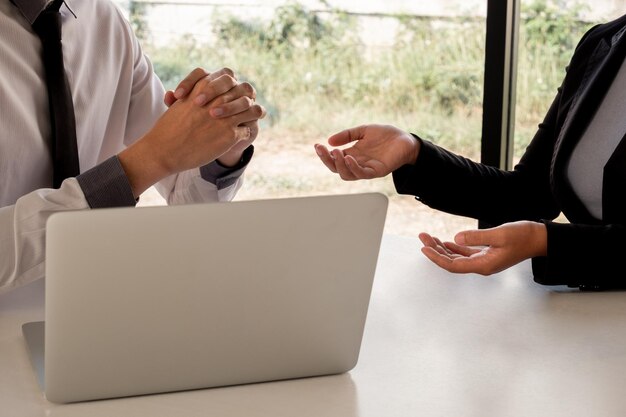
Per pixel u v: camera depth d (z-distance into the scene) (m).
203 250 0.96
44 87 1.57
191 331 1.01
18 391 1.05
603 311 1.33
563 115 1.80
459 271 1.33
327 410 1.01
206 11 3.94
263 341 1.04
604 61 1.72
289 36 3.91
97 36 1.71
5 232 1.28
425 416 0.99
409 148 1.67
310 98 3.94
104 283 0.94
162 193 1.87
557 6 2.93
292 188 4.05
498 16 2.73
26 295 1.38
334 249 1.01
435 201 1.78
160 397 1.04
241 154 1.73
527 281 1.46
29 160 1.55
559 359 1.15
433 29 3.69
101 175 1.35
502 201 1.83
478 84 3.66
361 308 1.06
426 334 1.23
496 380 1.09
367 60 3.83
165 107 1.88
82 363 0.99
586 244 1.36
